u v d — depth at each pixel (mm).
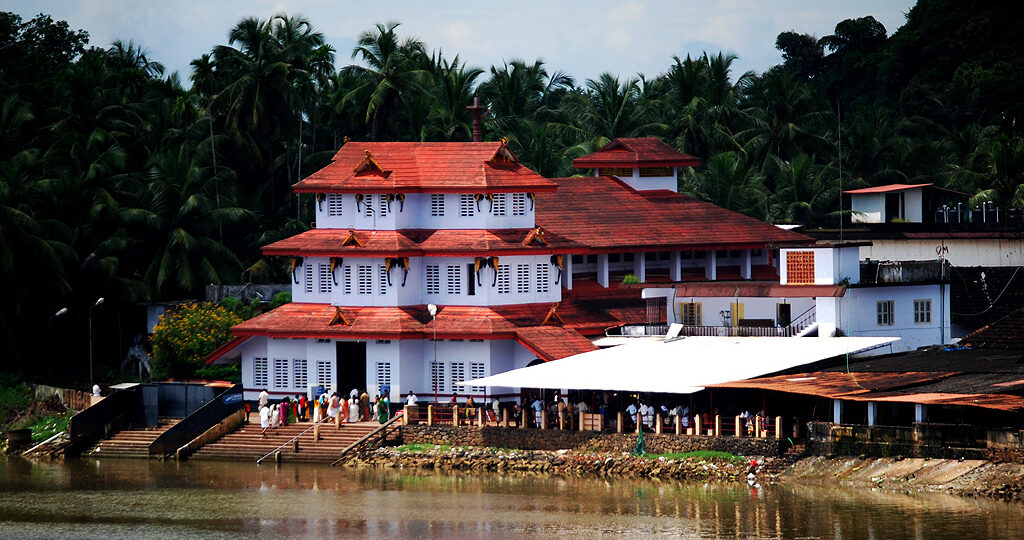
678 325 196125
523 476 175000
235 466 185500
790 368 180125
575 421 183875
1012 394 157875
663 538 142875
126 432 198250
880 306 195375
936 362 179875
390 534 148250
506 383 177625
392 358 198125
